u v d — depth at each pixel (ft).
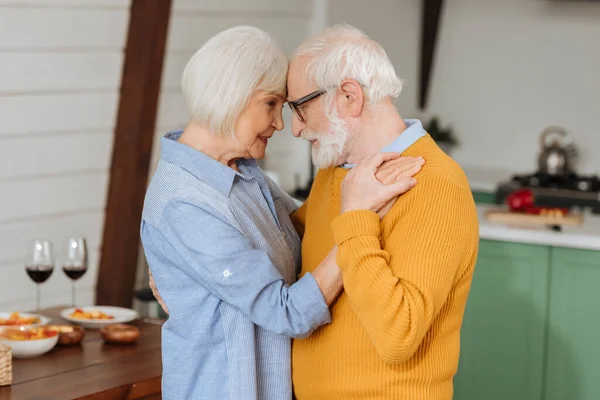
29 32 13.74
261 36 7.48
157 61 15.30
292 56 7.45
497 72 23.04
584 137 22.20
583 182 19.71
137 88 15.24
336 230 6.75
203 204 7.29
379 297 6.40
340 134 7.16
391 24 23.17
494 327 13.43
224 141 7.59
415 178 6.87
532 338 13.19
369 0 22.18
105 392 8.79
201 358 7.54
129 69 15.29
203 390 7.54
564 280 12.94
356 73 7.04
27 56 13.85
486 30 23.06
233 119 7.39
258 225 7.77
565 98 22.34
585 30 22.03
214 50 7.32
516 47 22.79
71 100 14.73
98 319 11.24
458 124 23.59
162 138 7.71
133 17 15.11
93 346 10.42
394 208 6.86
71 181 15.15
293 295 7.09
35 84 14.10
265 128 7.59
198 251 7.20
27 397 8.52
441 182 6.78
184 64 17.02
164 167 7.59
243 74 7.27
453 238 6.66
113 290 15.76
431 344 7.02
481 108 23.30
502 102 23.06
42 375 9.23
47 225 14.93
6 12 13.34
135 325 11.48
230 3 17.74
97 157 15.46
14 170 14.16
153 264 7.66
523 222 13.91
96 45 14.80
